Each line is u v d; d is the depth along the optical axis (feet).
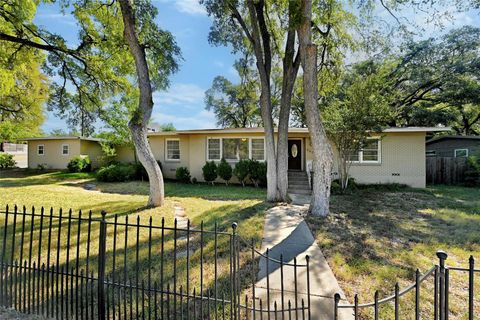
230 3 26.27
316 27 27.58
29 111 59.00
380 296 10.06
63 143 64.75
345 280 11.35
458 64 55.72
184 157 50.44
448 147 53.21
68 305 9.05
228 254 14.01
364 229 18.76
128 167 50.26
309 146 45.37
